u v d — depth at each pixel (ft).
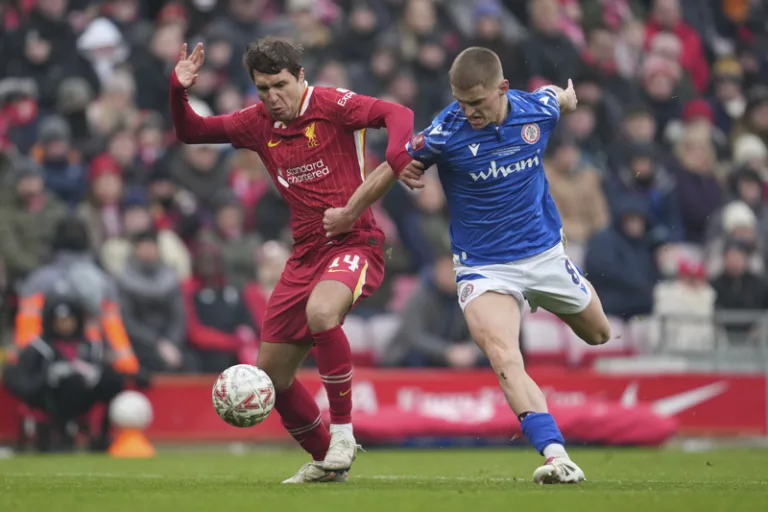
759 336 158.10
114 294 140.15
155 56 193.88
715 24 244.63
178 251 161.27
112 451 133.08
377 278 78.69
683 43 229.25
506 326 72.64
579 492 64.39
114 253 156.35
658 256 170.40
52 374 132.98
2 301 148.97
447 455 128.98
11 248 150.41
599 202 180.96
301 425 79.41
